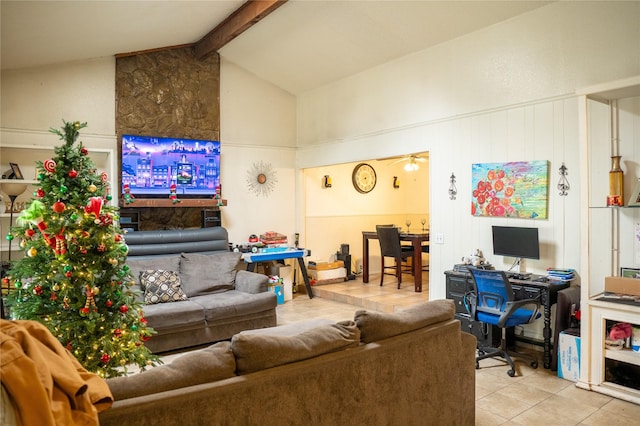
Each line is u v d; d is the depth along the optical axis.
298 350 1.99
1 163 5.14
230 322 4.70
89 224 3.05
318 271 7.25
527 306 4.28
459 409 2.69
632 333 3.32
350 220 8.14
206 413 1.68
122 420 1.51
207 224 6.33
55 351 1.44
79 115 5.59
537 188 4.25
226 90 6.75
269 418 1.85
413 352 2.40
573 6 3.97
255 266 6.32
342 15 4.93
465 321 4.47
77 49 5.05
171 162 6.05
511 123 4.46
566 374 3.64
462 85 4.88
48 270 2.96
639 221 3.63
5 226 5.11
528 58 4.30
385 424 2.28
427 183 8.67
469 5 4.35
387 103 5.78
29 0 3.29
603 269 3.83
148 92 6.09
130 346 3.13
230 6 5.00
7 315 4.16
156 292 4.62
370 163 8.40
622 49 3.68
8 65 4.98
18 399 1.21
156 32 5.24
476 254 4.65
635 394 3.24
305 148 7.27
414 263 6.66
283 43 5.84
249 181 6.98
